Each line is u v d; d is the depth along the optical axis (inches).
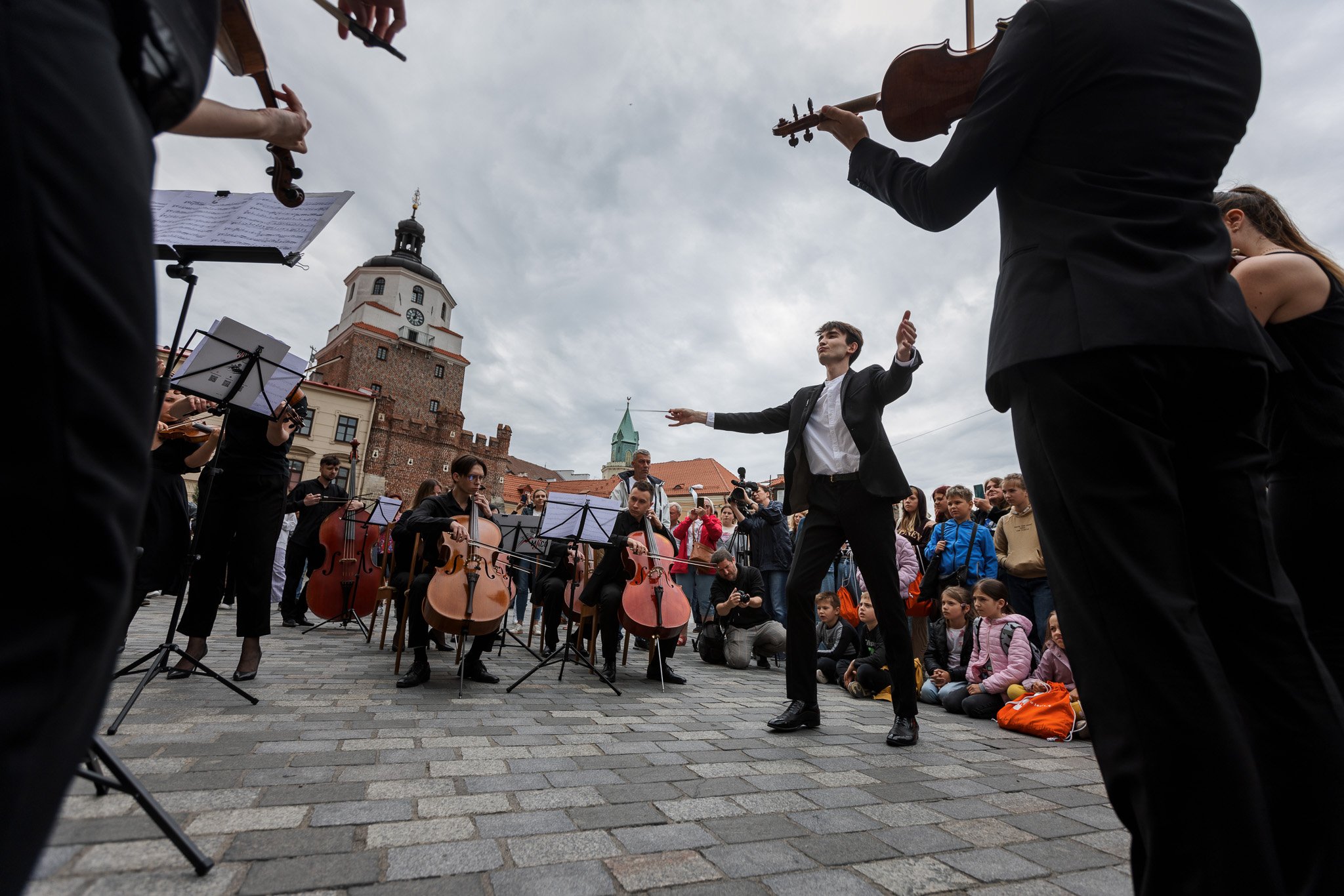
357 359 1785.2
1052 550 44.6
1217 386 42.6
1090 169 46.7
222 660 186.7
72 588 19.3
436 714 134.6
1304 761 41.0
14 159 18.2
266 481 162.2
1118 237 44.1
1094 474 42.1
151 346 23.0
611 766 101.6
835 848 72.9
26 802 17.9
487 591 173.0
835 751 121.6
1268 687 42.3
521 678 177.9
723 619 280.1
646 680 212.1
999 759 124.7
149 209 23.3
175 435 151.6
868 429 134.7
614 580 211.6
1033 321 45.3
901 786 99.7
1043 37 47.9
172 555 153.3
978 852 74.0
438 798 82.3
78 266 19.3
